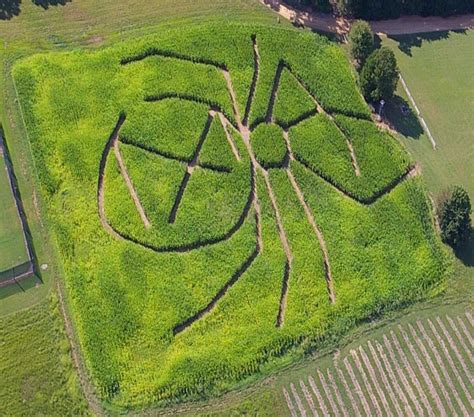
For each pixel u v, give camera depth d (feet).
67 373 167.22
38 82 216.33
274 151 203.62
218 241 187.32
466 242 190.08
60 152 200.44
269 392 165.68
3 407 162.61
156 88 215.10
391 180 200.13
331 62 228.02
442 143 213.05
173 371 164.86
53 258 184.75
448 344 175.73
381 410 164.96
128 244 185.16
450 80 230.68
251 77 222.28
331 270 183.73
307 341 172.45
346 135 211.61
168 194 192.85
